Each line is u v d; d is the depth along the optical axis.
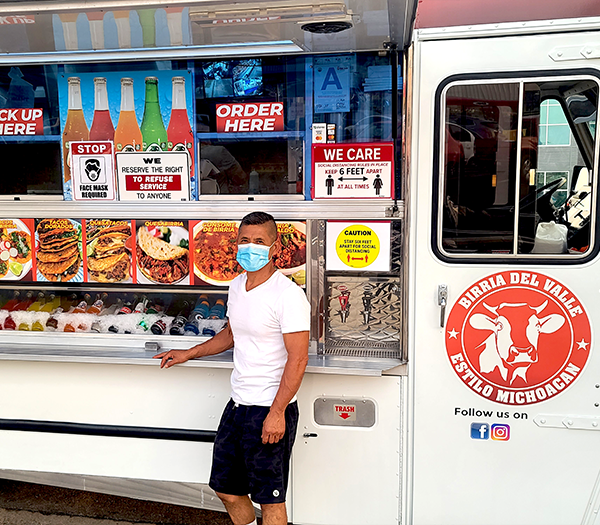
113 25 2.05
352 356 2.40
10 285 2.72
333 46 2.28
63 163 2.61
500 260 2.23
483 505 2.34
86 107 2.57
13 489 3.10
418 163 2.25
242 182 2.51
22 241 2.68
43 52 2.42
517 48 2.16
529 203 2.21
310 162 2.43
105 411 2.54
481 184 2.23
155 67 2.50
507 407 2.28
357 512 2.43
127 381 2.51
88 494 3.06
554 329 2.22
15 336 2.67
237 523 2.24
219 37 2.21
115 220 2.61
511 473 2.30
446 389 2.31
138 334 2.60
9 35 2.18
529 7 2.34
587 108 2.15
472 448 2.32
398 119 2.32
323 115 2.40
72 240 2.65
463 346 2.28
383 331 2.42
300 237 2.45
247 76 2.45
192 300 2.68
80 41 2.25
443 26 2.31
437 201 2.25
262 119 2.46
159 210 2.57
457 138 2.23
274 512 2.08
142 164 2.55
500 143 2.21
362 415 2.38
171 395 2.49
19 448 2.60
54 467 2.60
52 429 2.56
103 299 2.75
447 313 2.28
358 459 2.40
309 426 2.41
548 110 2.17
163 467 2.53
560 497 2.29
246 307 2.05
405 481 2.39
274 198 2.46
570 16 2.33
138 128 2.55
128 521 2.80
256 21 1.98
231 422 2.12
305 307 2.02
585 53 2.12
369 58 2.35
